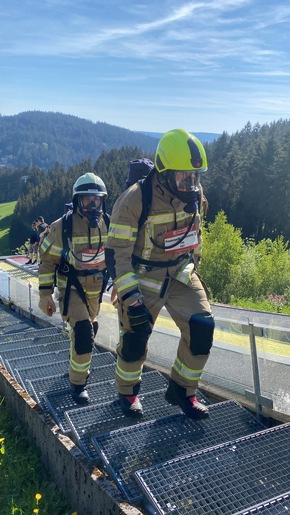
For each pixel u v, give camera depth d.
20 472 3.08
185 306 3.03
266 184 59.88
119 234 2.85
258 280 23.02
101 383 4.22
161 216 2.88
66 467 2.83
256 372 3.38
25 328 8.45
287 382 3.20
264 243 27.42
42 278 4.02
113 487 2.43
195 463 2.56
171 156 2.70
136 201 2.83
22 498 2.82
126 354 3.14
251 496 2.38
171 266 3.02
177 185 2.76
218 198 63.59
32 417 3.38
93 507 2.52
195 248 3.11
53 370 4.78
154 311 3.07
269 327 3.27
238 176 63.75
